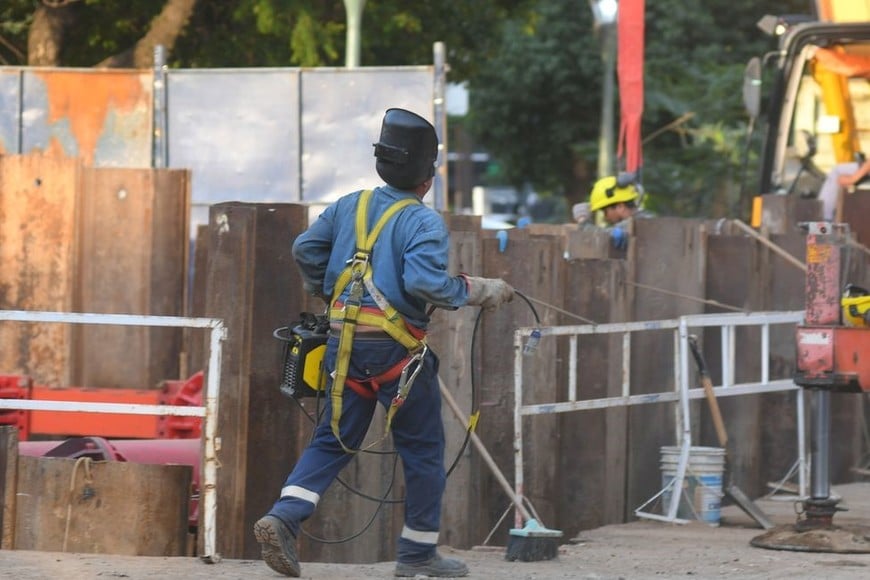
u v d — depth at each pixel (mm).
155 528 26375
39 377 40219
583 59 116000
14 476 25938
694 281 37938
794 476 39906
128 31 78688
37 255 40656
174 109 54031
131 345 40531
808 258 28781
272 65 77438
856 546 28531
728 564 27047
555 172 124812
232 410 27688
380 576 24109
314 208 53500
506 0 86312
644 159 109250
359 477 29250
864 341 28625
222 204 27828
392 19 76000
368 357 22688
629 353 34062
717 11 117188
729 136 103000
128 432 36719
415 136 22922
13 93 53781
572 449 34281
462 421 28469
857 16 58062
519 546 27188
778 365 39969
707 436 38031
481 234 34000
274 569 23297
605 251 37938
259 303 27922
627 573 25750
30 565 23656
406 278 22203
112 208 41000
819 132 58688
